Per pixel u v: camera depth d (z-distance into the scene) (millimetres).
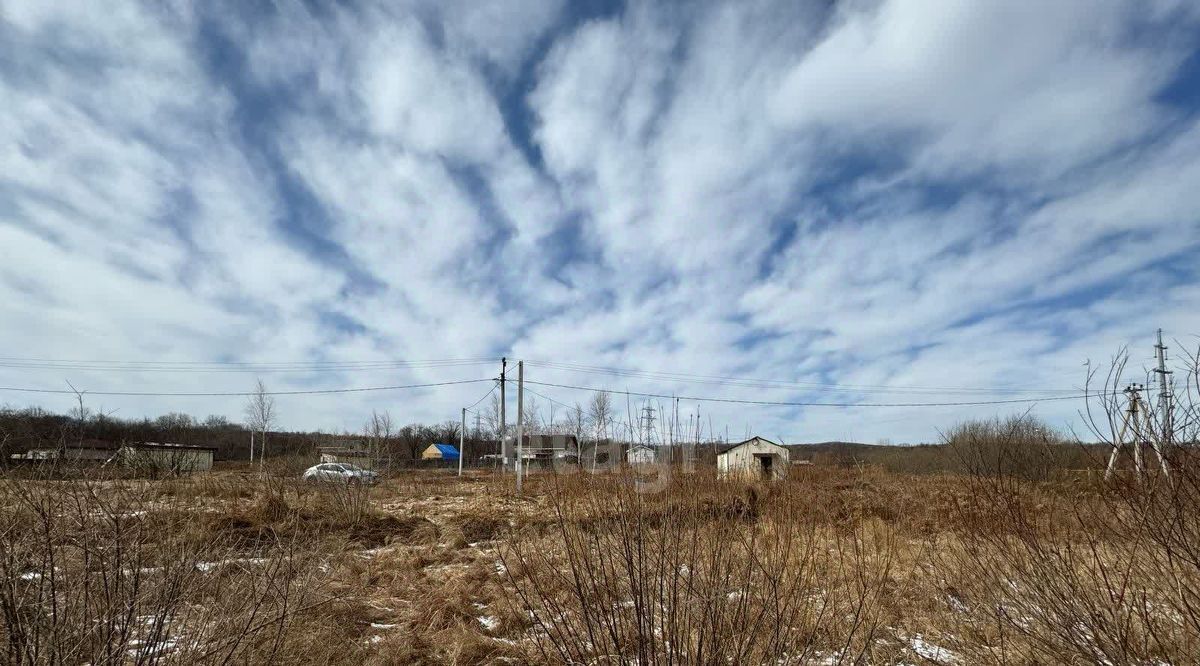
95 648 2932
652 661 2939
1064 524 3670
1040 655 3697
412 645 5156
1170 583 3223
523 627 5352
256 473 11672
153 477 3945
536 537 3861
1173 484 3188
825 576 3863
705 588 3090
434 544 9891
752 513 3736
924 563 5012
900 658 3988
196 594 3373
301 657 3945
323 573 5156
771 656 3109
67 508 3088
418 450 61406
